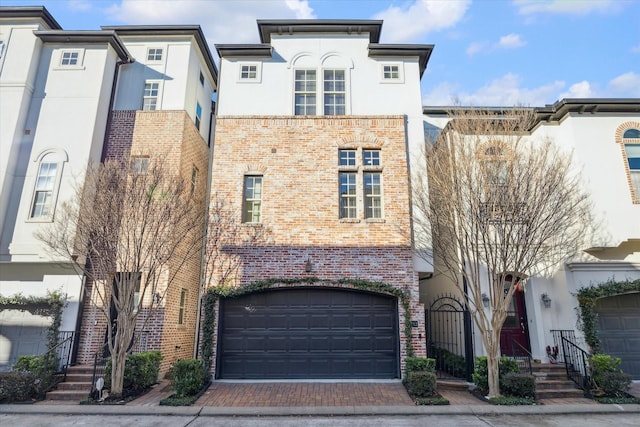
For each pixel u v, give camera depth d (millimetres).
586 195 10852
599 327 11727
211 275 11453
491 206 9602
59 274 11719
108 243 9328
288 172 12320
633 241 11445
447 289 12961
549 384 10117
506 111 10875
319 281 11344
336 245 11695
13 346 11336
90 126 12594
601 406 8789
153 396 9508
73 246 10281
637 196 11820
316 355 11117
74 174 12102
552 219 10086
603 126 12305
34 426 7496
